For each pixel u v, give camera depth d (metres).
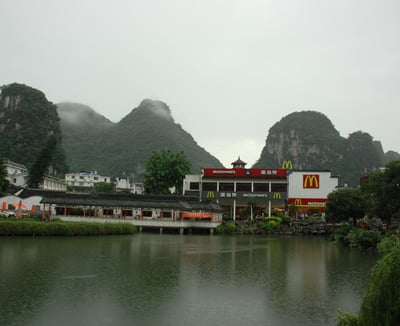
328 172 126.31
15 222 67.00
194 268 43.34
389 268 14.95
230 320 25.19
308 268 45.19
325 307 28.44
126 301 28.73
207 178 128.88
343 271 43.41
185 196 107.75
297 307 28.33
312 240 86.62
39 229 68.62
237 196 126.12
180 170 126.25
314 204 125.38
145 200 102.69
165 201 102.94
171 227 96.31
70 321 24.03
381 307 14.71
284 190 126.75
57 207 95.31
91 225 76.00
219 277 38.56
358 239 67.81
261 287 34.53
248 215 121.25
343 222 107.56
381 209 77.19
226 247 66.44
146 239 76.12
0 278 34.53
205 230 101.81
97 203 94.88
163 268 42.56
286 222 108.12
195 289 33.09
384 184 74.69
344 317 17.67
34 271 38.06
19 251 50.72
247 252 59.69
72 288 31.91
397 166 73.81
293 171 127.31
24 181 145.25
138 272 39.69
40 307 26.52
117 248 58.34
